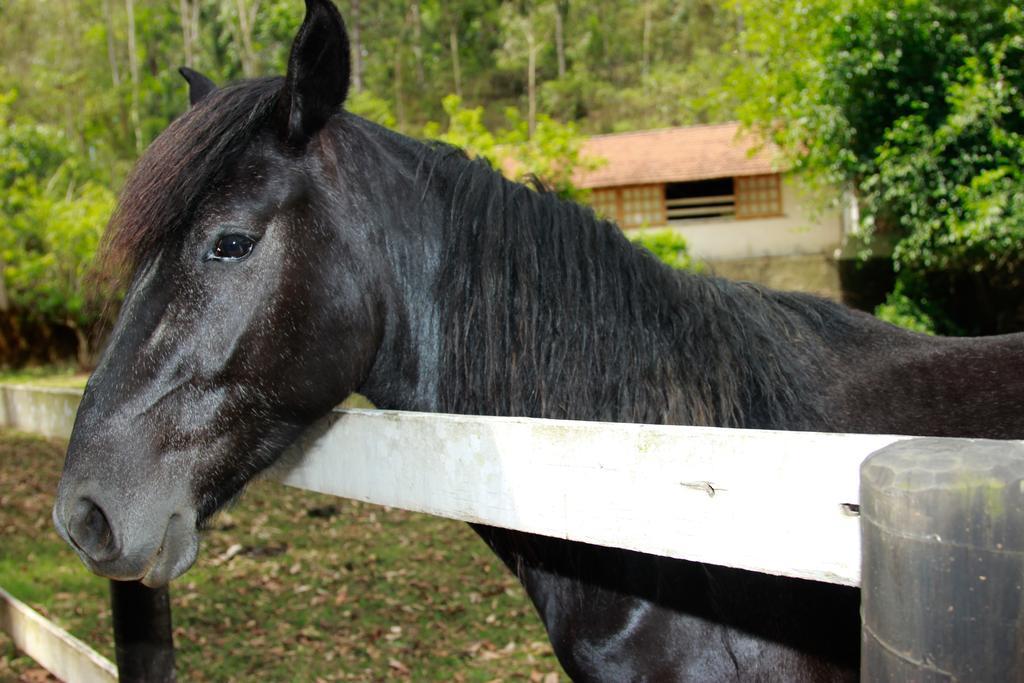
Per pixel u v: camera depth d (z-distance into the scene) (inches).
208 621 159.6
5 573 186.9
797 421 59.4
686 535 36.7
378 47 1574.8
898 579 26.2
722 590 55.9
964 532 25.2
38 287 598.9
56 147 763.4
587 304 61.9
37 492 263.1
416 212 65.7
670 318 61.8
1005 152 295.3
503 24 1631.4
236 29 1214.9
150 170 57.6
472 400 62.8
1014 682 25.1
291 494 257.8
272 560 195.8
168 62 1321.4
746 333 61.7
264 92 61.0
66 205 618.8
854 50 302.4
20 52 1008.2
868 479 27.4
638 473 38.6
